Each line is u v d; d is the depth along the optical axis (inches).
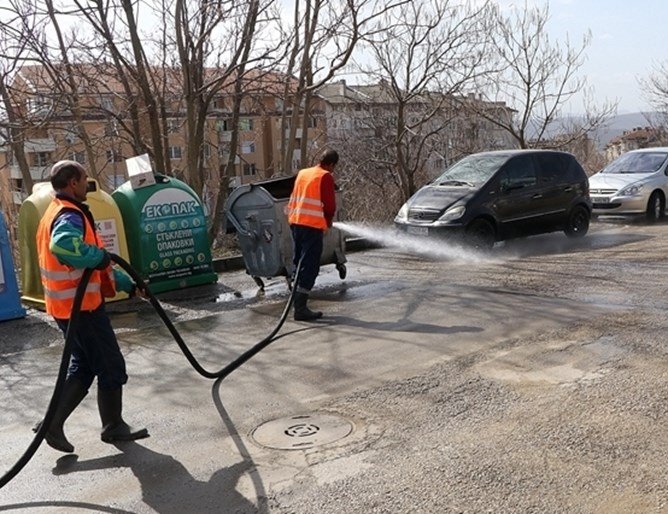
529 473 152.5
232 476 160.4
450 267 411.2
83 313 173.5
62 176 170.9
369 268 421.1
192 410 203.0
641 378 205.2
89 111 520.1
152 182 367.9
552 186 493.7
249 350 253.6
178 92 552.1
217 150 710.5
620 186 603.2
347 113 871.7
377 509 141.7
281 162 595.8
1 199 876.0
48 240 170.7
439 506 141.3
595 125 933.2
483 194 455.8
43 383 238.7
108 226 350.3
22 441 190.2
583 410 184.4
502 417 183.2
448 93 722.2
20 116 489.7
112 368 178.5
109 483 161.2
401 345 253.1
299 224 296.4
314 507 144.2
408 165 751.7
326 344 260.8
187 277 380.5
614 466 153.9
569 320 273.0
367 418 188.4
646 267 375.6
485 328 268.5
